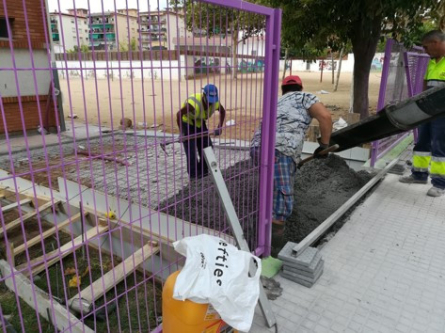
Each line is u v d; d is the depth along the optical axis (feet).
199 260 5.28
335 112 38.34
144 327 8.59
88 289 8.68
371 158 17.29
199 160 12.71
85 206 12.54
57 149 20.34
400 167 17.17
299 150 10.43
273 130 8.97
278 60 8.49
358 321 7.73
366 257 10.16
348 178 15.97
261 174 9.22
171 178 14.48
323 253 10.35
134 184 13.62
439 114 11.16
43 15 5.09
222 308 5.06
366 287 8.85
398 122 11.85
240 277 5.33
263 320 7.70
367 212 13.01
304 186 15.06
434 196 14.29
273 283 8.84
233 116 10.40
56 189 13.52
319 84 82.69
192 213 11.16
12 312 8.82
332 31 20.03
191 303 5.09
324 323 7.67
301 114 10.28
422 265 9.78
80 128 27.53
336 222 12.32
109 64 5.93
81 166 16.26
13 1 22.20
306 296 8.51
